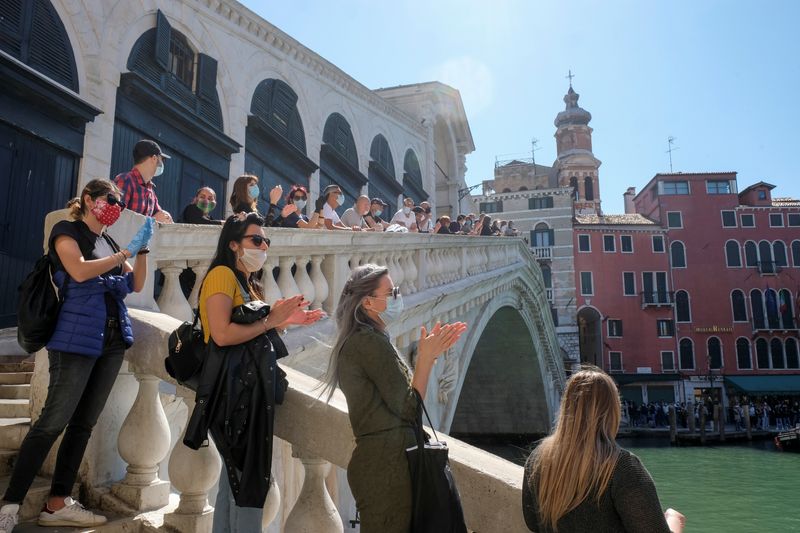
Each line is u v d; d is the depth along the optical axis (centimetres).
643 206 4825
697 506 1753
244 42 1290
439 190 2798
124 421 312
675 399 4169
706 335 4231
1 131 771
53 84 816
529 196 4438
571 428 215
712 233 4344
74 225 291
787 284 4266
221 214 1199
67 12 880
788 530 1491
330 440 262
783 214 4353
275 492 288
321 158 1575
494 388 2677
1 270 764
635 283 4297
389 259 792
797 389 3975
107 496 306
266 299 517
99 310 285
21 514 291
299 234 555
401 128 2148
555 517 207
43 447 270
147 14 1027
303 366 541
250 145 1283
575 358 4131
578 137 5797
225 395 240
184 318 430
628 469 204
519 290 1880
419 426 220
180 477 284
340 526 273
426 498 209
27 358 543
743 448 3155
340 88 1702
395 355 228
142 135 1004
